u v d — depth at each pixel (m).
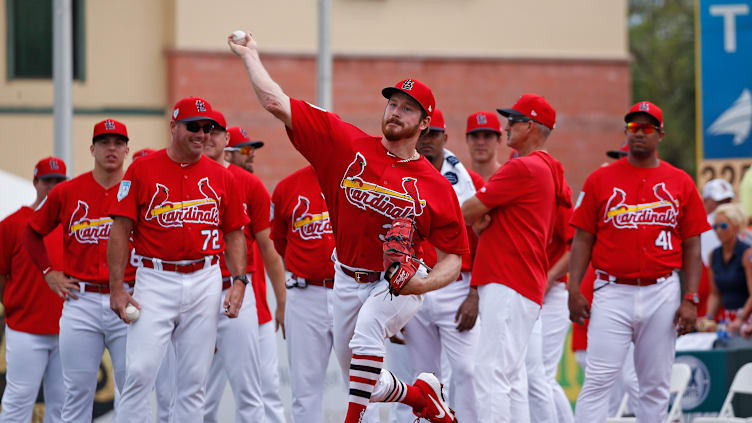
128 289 28.16
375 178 21.86
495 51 72.50
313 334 29.28
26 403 30.34
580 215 29.28
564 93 73.31
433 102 22.14
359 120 70.69
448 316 28.52
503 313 26.52
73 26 68.88
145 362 24.41
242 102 68.81
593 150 73.62
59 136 44.25
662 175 28.64
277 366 31.98
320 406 29.50
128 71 69.44
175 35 68.50
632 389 35.47
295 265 29.39
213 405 31.48
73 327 27.75
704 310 43.34
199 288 25.06
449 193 22.44
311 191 29.23
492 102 72.50
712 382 38.19
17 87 69.69
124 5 69.38
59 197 28.08
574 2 73.19
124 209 24.61
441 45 71.94
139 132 69.56
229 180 25.95
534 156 27.36
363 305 22.52
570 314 29.64
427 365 29.17
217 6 68.75
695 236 28.81
